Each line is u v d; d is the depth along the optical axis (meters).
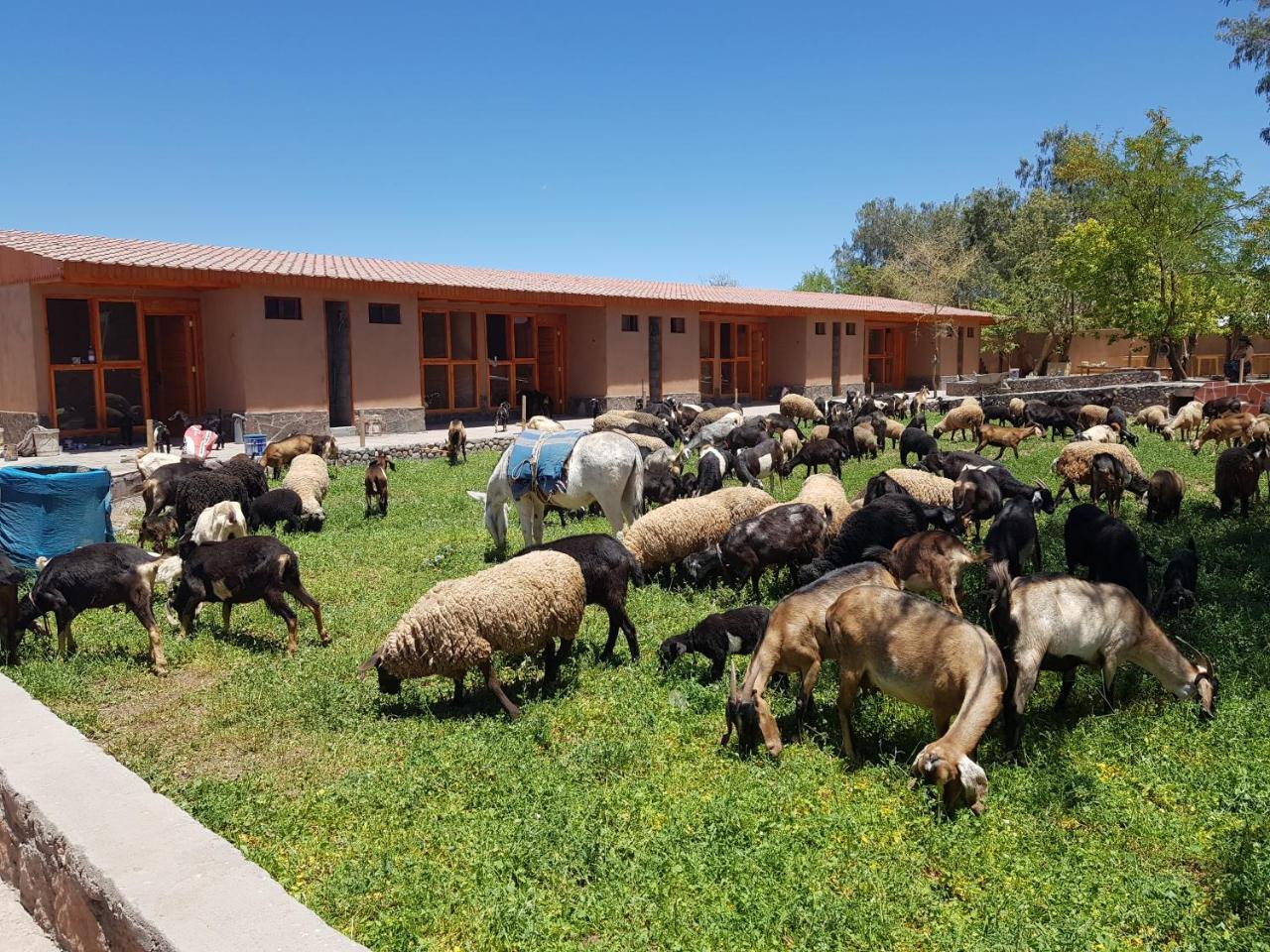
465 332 28.66
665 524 10.09
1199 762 6.01
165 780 5.99
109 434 21.23
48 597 8.17
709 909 4.48
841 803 5.57
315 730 6.80
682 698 7.21
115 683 7.91
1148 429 24.70
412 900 4.60
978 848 5.04
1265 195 33.88
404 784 5.85
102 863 3.71
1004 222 59.31
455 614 6.79
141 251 21.66
